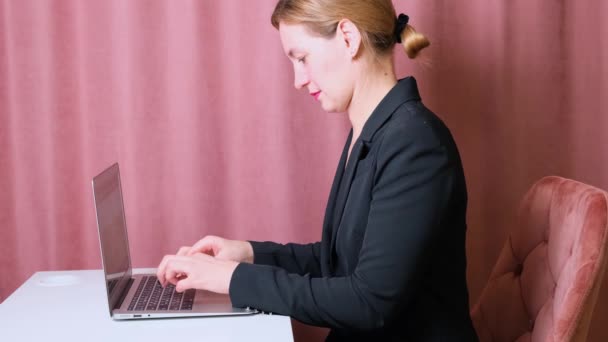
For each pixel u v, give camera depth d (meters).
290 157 1.82
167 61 1.78
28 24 1.75
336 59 1.18
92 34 1.76
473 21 1.82
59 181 1.79
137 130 1.78
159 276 1.20
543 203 1.25
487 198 1.88
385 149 1.09
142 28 1.76
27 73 1.76
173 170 1.81
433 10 1.80
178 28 1.77
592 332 1.89
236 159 1.82
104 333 1.06
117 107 1.79
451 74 1.83
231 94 1.80
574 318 1.04
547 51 1.84
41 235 1.81
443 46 1.82
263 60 1.79
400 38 1.21
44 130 1.78
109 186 1.32
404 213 1.05
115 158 1.80
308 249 1.41
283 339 1.02
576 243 1.07
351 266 1.15
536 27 1.83
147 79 1.77
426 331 1.10
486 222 1.88
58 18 1.76
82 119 1.79
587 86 1.86
